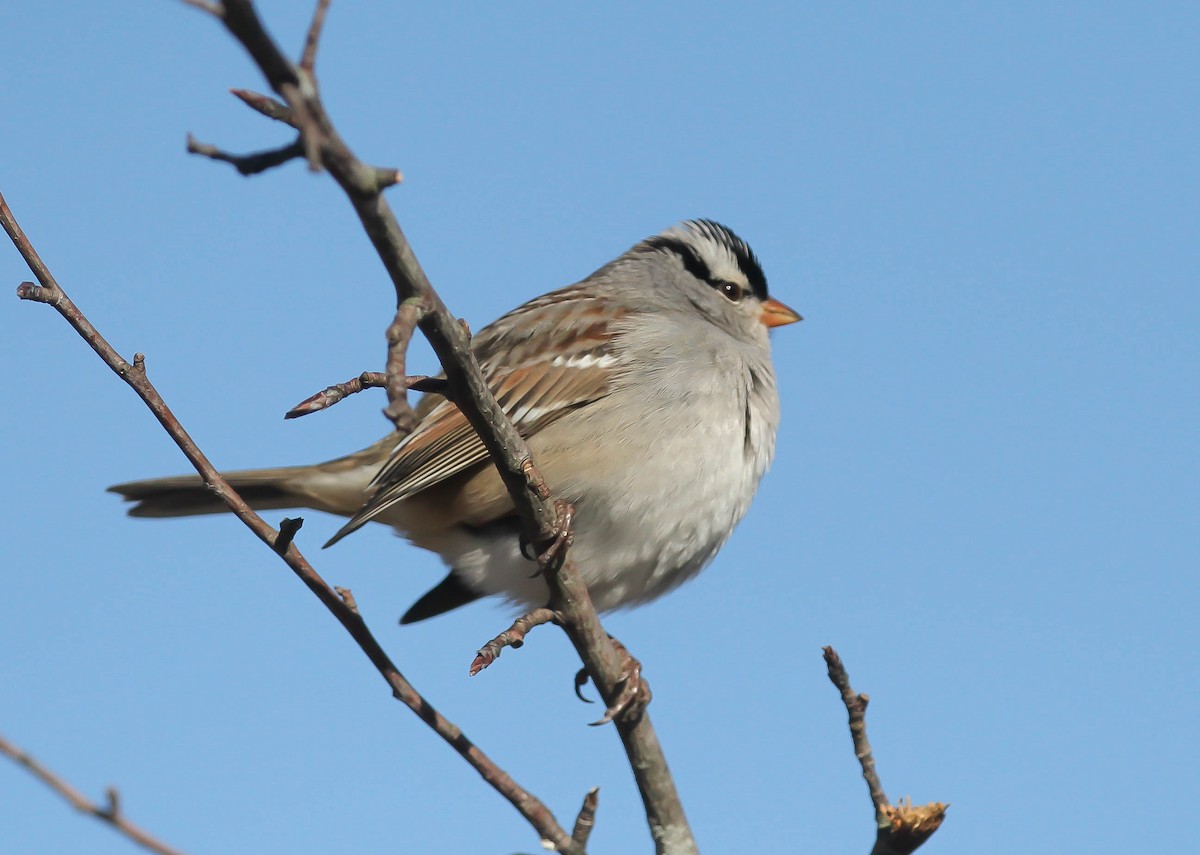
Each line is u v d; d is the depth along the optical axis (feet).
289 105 14.65
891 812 23.62
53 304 25.05
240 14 13.80
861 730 24.08
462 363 22.04
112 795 17.98
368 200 18.06
